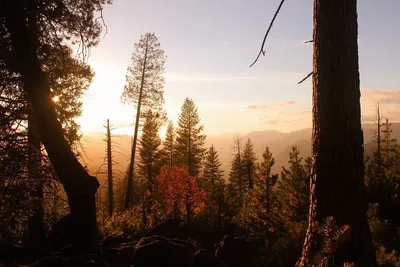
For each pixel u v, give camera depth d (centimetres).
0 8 854
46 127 866
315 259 342
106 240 1191
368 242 438
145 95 3166
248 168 6159
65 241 814
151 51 3177
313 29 488
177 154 5019
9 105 937
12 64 873
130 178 3175
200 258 802
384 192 1877
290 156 1912
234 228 2322
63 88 1148
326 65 460
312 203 470
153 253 728
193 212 3441
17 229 911
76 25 1124
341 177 446
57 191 1063
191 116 4859
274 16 457
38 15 1038
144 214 2731
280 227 1791
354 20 464
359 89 466
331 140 453
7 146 875
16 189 845
